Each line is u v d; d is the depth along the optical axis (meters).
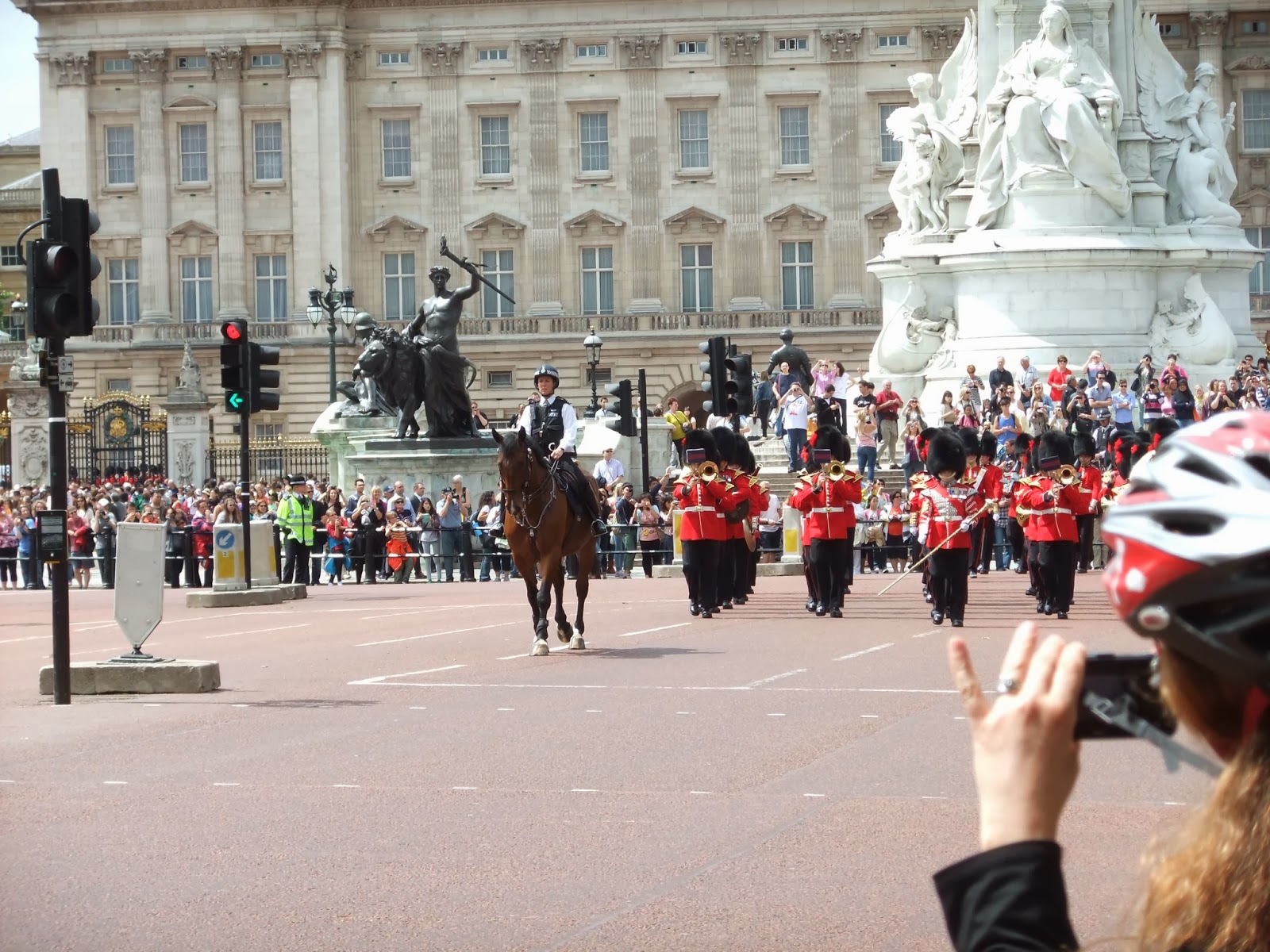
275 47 113.00
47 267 22.59
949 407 53.97
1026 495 33.12
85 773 17.52
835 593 34.19
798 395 58.81
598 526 28.70
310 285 112.81
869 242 111.56
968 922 3.76
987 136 58.91
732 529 35.81
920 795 15.51
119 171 114.50
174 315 114.06
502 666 26.38
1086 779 16.33
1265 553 3.52
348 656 28.55
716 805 15.28
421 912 11.83
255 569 44.84
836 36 111.12
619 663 26.27
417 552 56.88
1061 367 54.25
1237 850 3.58
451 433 62.41
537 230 112.88
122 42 113.31
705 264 112.62
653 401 112.38
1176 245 57.97
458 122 112.88
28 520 59.19
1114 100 57.97
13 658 30.84
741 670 25.03
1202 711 3.68
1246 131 110.94
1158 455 3.85
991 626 31.73
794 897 12.04
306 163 112.75
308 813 15.24
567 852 13.56
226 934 11.38
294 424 112.75
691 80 112.12
